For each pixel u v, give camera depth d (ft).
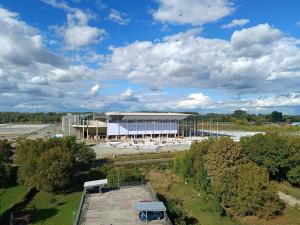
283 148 332.60
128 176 327.47
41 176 308.40
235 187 266.77
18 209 281.33
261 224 247.91
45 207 287.69
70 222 248.32
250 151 343.87
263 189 258.98
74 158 350.64
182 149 582.35
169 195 313.32
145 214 193.47
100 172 378.94
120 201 232.32
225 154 306.14
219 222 251.19
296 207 275.59
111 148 608.60
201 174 318.86
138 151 564.71
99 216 202.18
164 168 405.80
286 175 345.10
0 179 342.85
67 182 318.86
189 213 269.64
